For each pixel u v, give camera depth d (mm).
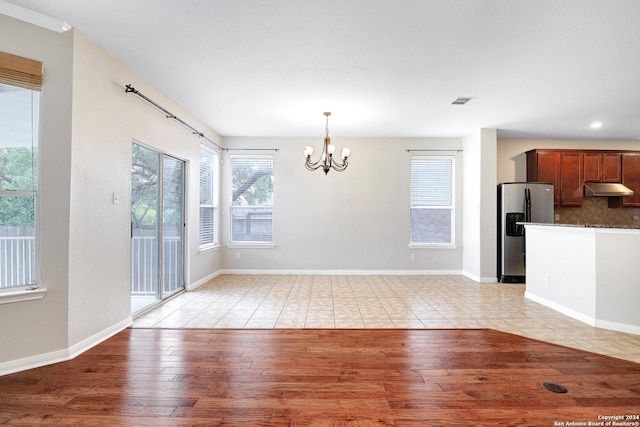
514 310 3988
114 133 3105
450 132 5816
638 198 5992
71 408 1960
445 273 6211
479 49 2854
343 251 6211
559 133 5875
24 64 2396
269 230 6273
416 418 1890
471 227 5855
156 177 4059
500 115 4754
